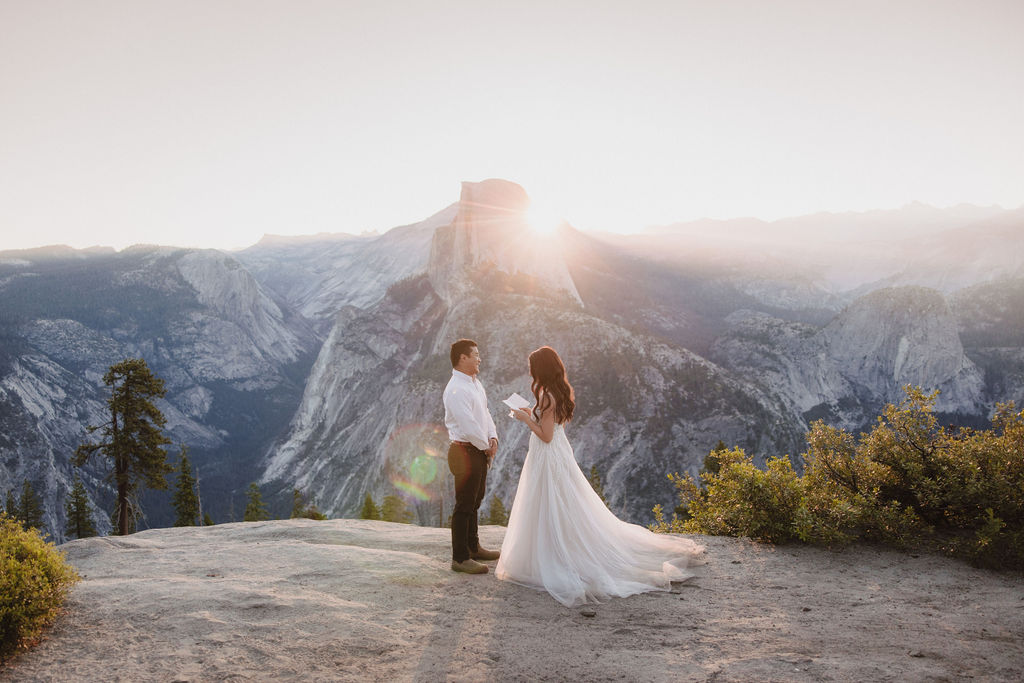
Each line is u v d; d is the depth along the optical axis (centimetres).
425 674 358
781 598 497
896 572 564
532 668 366
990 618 450
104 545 673
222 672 358
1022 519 605
